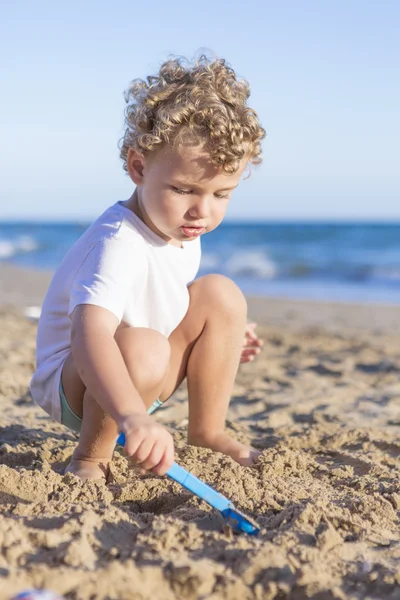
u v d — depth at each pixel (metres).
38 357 2.39
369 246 28.69
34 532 1.62
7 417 3.32
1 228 50.69
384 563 1.66
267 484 2.20
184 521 1.81
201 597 1.45
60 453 2.56
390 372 5.45
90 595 1.39
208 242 30.53
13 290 13.02
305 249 27.66
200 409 2.51
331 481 2.41
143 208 2.21
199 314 2.39
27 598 1.31
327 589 1.49
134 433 1.71
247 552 1.59
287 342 7.14
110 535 1.69
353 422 3.54
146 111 2.10
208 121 1.99
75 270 2.18
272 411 3.74
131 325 2.21
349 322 9.80
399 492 2.24
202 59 2.25
